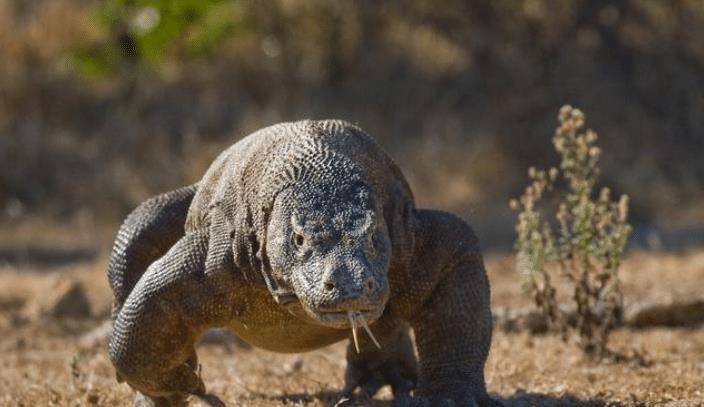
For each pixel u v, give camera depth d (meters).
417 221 18.20
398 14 72.69
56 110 67.38
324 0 71.31
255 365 26.97
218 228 17.31
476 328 18.28
